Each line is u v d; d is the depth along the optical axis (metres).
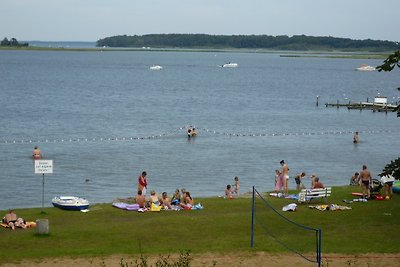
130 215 69.31
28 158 122.81
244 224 65.19
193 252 54.69
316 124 193.88
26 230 61.84
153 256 53.00
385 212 71.00
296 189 93.12
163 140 152.25
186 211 71.69
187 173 112.44
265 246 57.09
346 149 145.12
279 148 144.25
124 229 62.34
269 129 179.12
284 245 57.47
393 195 80.31
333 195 80.88
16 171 110.00
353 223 66.19
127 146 141.12
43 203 81.81
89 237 59.25
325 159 131.62
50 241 57.62
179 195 77.62
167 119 197.88
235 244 57.56
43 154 127.75
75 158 124.00
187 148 140.50
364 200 76.56
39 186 98.81
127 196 93.31
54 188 97.94
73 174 108.81
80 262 51.16
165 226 63.81
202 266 51.09
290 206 71.50
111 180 104.94
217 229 63.03
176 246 56.56
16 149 133.25
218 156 131.00
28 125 173.00
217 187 101.50
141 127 176.12
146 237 59.62
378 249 56.88
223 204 75.62
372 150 144.88
